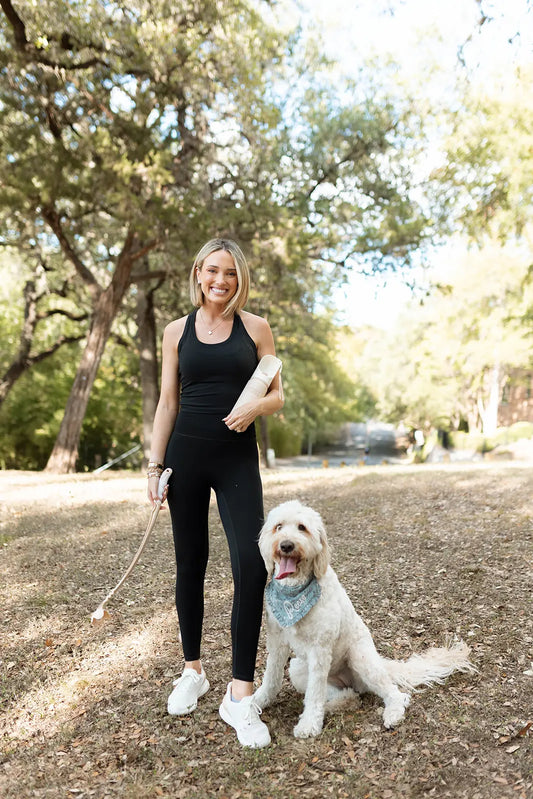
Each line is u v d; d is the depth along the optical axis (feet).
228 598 15.10
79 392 49.65
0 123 39.78
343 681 10.70
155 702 10.50
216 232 43.75
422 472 35.37
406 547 18.78
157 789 8.18
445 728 9.29
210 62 39.88
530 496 24.39
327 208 51.96
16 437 89.20
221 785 8.28
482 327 94.58
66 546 19.98
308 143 50.26
